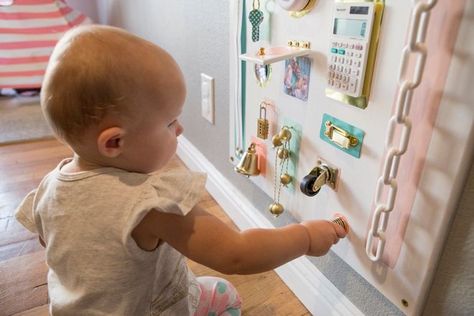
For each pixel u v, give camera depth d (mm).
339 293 796
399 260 608
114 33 483
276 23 742
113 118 476
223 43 1009
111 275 532
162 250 611
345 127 636
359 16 548
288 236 585
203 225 532
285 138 774
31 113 1994
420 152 524
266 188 936
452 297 553
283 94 774
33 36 2070
